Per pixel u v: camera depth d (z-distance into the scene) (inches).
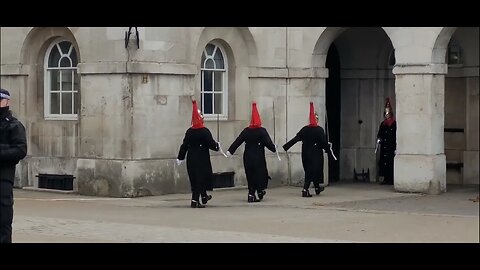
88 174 723.4
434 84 744.3
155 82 717.3
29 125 777.6
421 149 748.0
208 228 534.6
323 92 816.9
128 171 703.7
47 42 772.6
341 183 858.8
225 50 791.1
